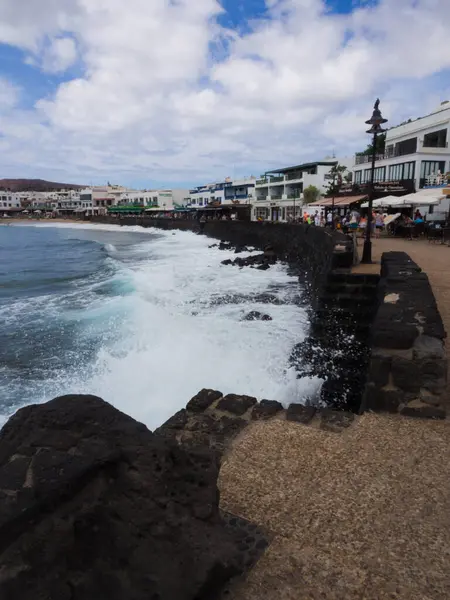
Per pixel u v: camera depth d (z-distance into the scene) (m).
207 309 12.23
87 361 8.59
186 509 1.92
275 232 27.72
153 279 17.53
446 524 2.54
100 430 1.98
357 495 2.83
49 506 1.61
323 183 52.16
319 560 2.26
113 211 105.88
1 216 131.75
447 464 3.18
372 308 9.15
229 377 7.28
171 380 7.27
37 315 12.72
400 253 10.31
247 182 70.44
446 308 7.84
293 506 2.73
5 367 8.48
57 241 52.41
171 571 1.67
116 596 1.58
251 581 2.10
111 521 1.70
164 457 1.94
